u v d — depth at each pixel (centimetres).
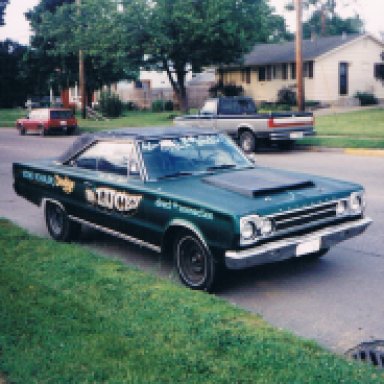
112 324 473
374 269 661
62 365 403
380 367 416
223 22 3300
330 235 591
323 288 604
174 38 3356
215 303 530
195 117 1983
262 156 1753
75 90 5822
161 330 460
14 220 968
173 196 595
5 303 521
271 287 611
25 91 6231
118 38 3344
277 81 4094
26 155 1936
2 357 418
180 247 608
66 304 520
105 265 654
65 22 4012
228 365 397
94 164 739
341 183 646
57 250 717
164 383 374
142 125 3089
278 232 559
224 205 553
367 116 2923
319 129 2380
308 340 448
